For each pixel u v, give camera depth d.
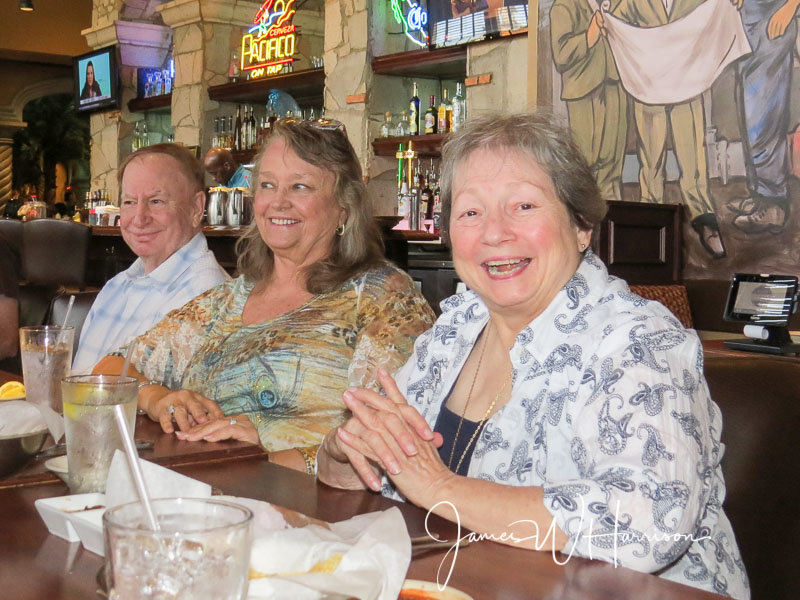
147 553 0.66
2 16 11.49
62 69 12.59
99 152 10.28
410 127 6.46
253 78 8.00
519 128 1.46
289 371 2.14
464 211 1.47
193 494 0.99
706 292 4.50
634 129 4.78
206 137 8.49
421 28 6.39
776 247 4.27
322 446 1.40
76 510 1.06
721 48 4.41
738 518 1.36
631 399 1.21
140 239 2.85
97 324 2.91
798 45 4.12
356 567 0.84
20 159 14.88
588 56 4.94
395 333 2.13
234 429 1.62
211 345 2.30
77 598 0.87
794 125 4.16
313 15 8.07
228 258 4.50
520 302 1.44
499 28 5.46
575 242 1.49
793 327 4.12
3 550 1.01
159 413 1.77
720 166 4.45
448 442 1.53
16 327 2.43
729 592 1.28
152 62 9.91
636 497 1.12
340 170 2.31
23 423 1.38
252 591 0.78
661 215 4.52
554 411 1.35
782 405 1.38
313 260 2.31
